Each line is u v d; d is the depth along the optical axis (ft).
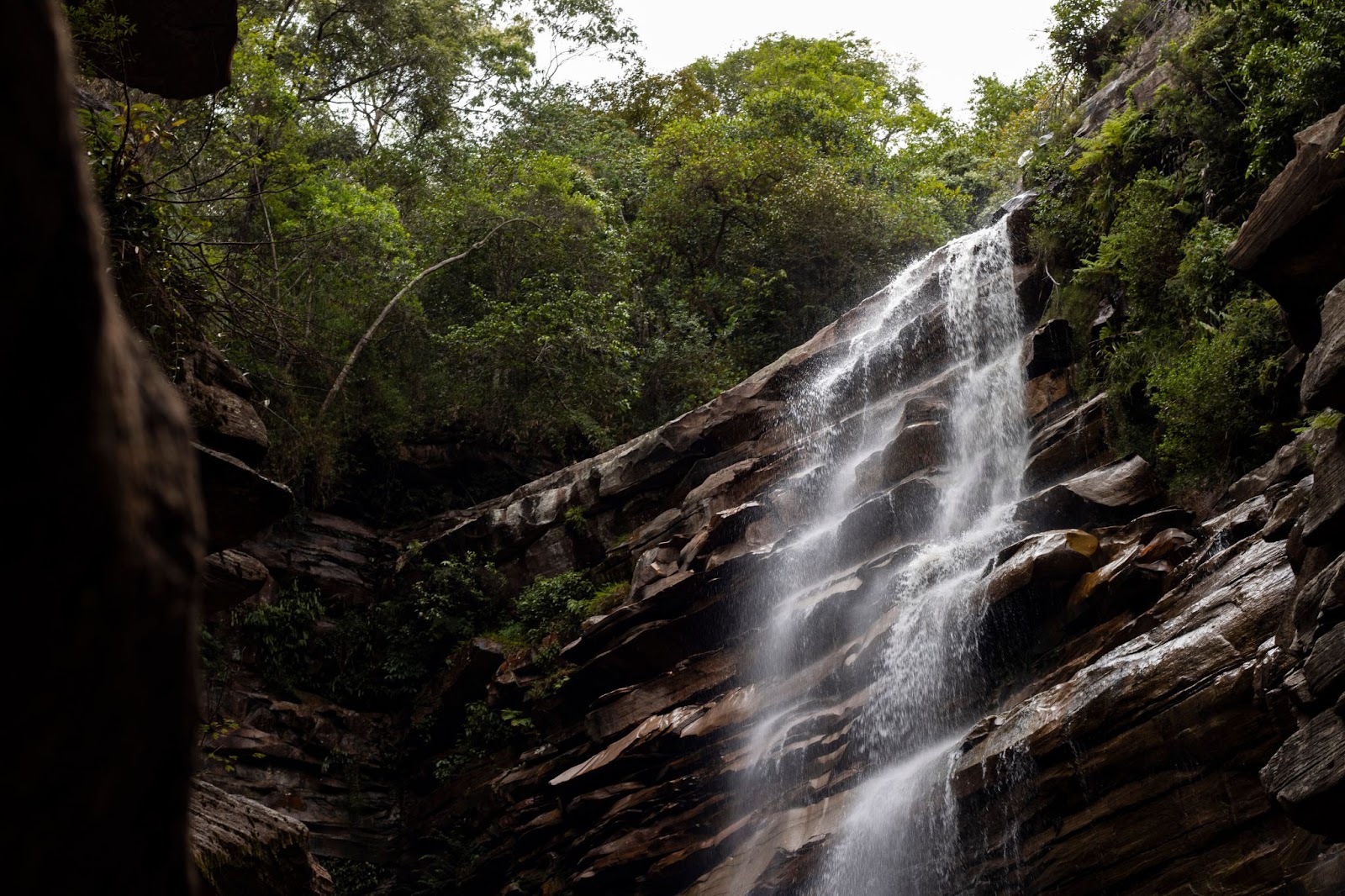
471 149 122.83
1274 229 24.16
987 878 40.16
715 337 107.96
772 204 109.91
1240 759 33.17
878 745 50.31
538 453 99.45
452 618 82.58
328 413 90.68
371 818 79.51
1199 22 57.00
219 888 24.25
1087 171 64.85
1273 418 44.73
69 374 3.68
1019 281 65.21
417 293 104.83
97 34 25.02
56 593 3.65
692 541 67.77
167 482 4.22
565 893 63.21
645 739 61.05
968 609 47.11
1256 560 36.78
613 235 111.96
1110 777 36.60
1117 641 40.86
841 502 65.46
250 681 79.25
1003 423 60.54
